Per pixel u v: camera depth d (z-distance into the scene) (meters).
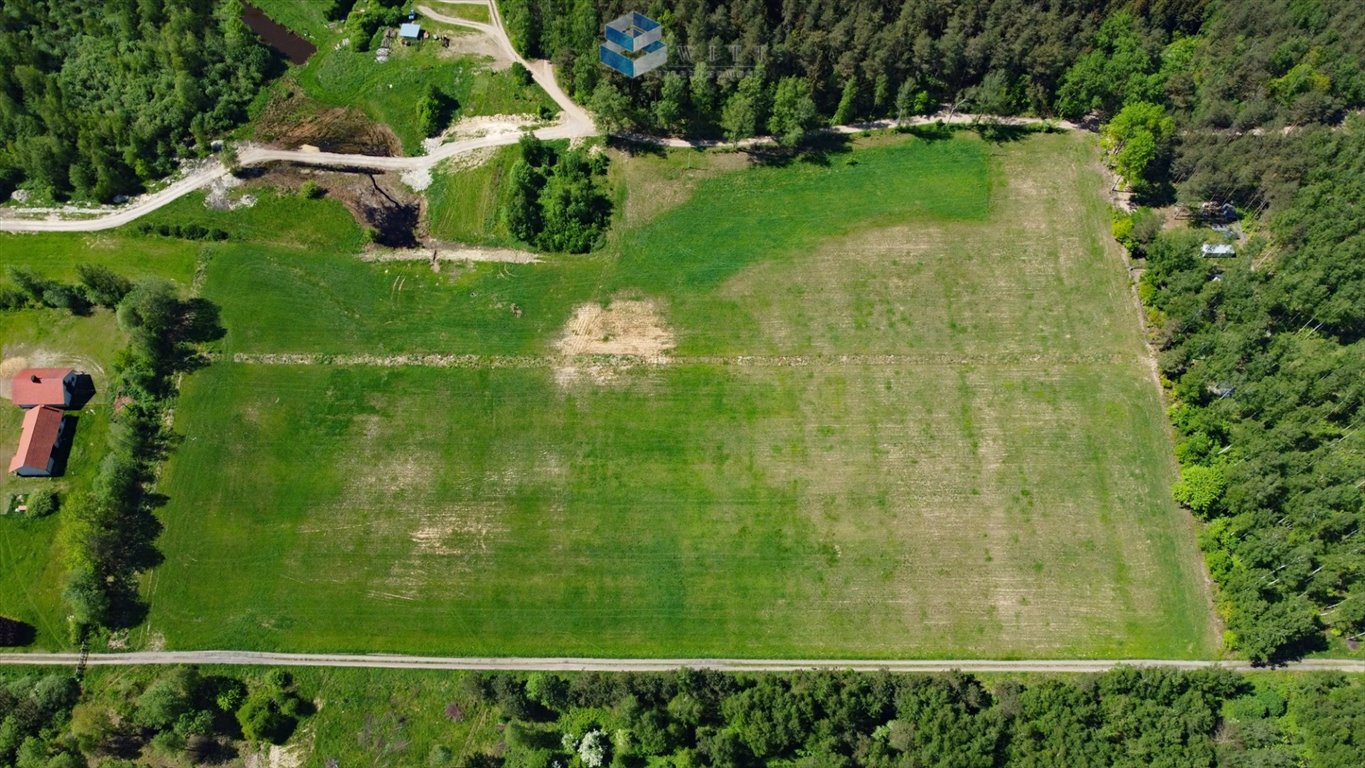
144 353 92.19
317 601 84.56
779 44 104.44
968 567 85.88
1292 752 72.94
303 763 78.50
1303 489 82.69
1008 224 103.50
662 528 87.69
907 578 85.44
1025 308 98.31
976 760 72.69
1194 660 82.00
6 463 89.12
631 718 76.38
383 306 99.00
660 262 101.88
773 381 94.56
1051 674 81.56
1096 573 85.50
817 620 84.00
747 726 75.56
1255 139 101.31
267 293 99.25
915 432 91.88
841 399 93.56
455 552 86.75
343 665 82.06
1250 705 78.25
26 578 84.62
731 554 86.56
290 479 89.69
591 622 84.06
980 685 81.12
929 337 96.81
